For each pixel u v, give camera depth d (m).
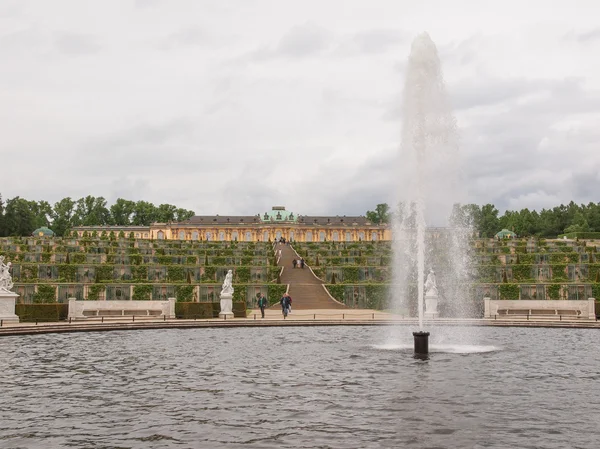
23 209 181.88
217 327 53.47
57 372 28.88
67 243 115.62
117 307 58.50
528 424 19.80
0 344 39.50
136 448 17.55
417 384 25.84
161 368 30.00
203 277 88.06
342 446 17.69
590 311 58.56
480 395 23.77
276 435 18.72
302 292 82.75
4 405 22.36
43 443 17.98
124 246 117.88
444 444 17.84
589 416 20.75
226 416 20.86
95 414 21.14
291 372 28.78
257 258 102.25
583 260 88.62
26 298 69.69
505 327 53.28
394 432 18.95
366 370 29.25
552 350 36.53
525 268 82.94
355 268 90.69
